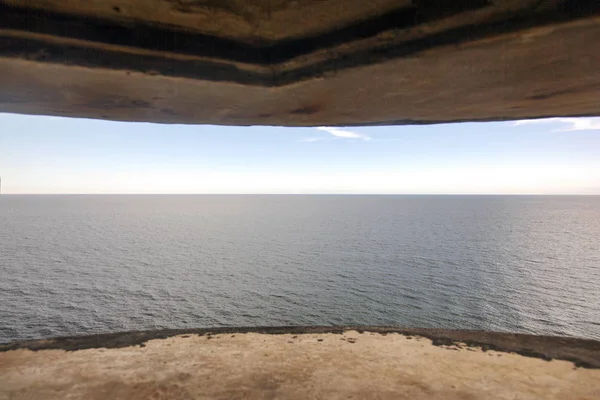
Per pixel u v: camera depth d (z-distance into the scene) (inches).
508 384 78.2
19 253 2140.7
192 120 115.9
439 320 1112.2
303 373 82.5
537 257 2015.3
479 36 59.9
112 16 64.6
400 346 96.7
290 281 1541.6
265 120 116.3
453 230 3312.0
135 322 1090.7
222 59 73.8
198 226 3759.8
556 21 54.3
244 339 101.7
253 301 1289.4
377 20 65.0
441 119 116.3
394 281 1533.0
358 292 1382.9
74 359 89.1
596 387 77.1
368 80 77.4
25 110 100.3
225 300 1299.2
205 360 89.0
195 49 71.6
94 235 2997.0
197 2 61.4
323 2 61.2
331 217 4955.7
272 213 5861.2
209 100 91.3
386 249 2308.1
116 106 96.7
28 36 63.0
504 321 1090.1
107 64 68.9
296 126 129.6
